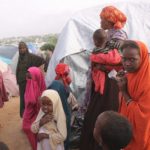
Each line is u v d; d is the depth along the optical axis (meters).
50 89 4.52
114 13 4.10
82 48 5.47
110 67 3.95
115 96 4.03
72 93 5.37
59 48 5.61
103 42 4.03
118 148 2.15
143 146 2.81
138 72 2.84
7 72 10.16
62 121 4.27
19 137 6.26
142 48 2.83
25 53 6.97
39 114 4.38
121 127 2.13
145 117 2.77
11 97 9.98
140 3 6.42
